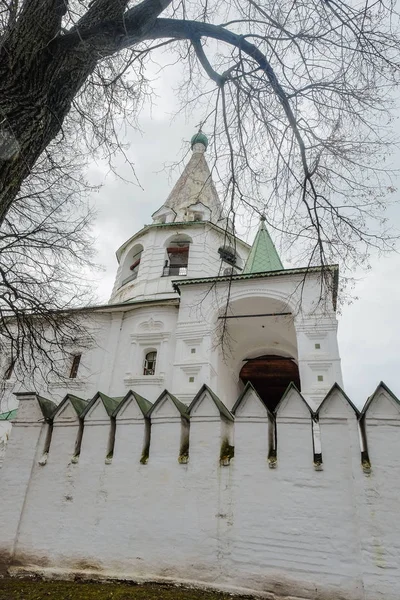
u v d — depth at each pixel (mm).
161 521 6441
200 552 6066
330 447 6133
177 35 6902
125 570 6281
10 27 5016
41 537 6934
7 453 7859
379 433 5957
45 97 4867
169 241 24109
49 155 8648
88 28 5516
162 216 27031
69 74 5211
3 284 8922
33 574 6594
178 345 17172
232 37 7023
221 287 17828
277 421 6539
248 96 7430
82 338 15305
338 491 5844
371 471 5758
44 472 7473
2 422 17422
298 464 6164
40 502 7234
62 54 5156
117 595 5637
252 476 6293
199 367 16375
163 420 7176
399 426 5934
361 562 5371
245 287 17453
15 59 4707
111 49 5734
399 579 5168
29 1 5039
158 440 7059
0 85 4586
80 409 7988
